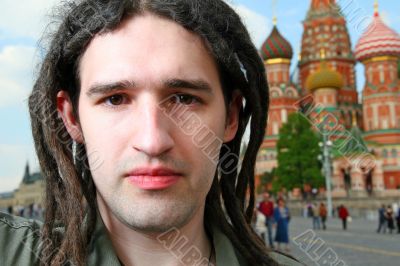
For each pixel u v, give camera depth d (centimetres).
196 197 153
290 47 8362
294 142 6128
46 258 155
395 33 7662
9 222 162
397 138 7444
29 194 9194
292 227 3353
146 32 155
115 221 163
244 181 199
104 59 154
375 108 7638
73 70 168
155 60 152
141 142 144
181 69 153
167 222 148
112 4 155
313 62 8544
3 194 10344
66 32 167
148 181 145
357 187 6725
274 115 8131
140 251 162
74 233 155
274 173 6969
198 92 157
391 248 1891
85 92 158
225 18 177
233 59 170
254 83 187
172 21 157
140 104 150
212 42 160
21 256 155
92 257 157
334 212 5562
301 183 6116
